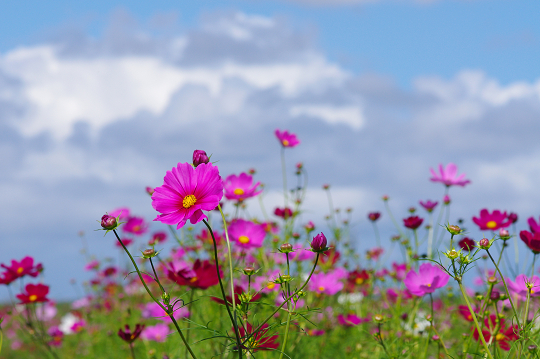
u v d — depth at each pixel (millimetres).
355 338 2404
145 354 2389
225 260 2258
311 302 2391
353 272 2500
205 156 1896
